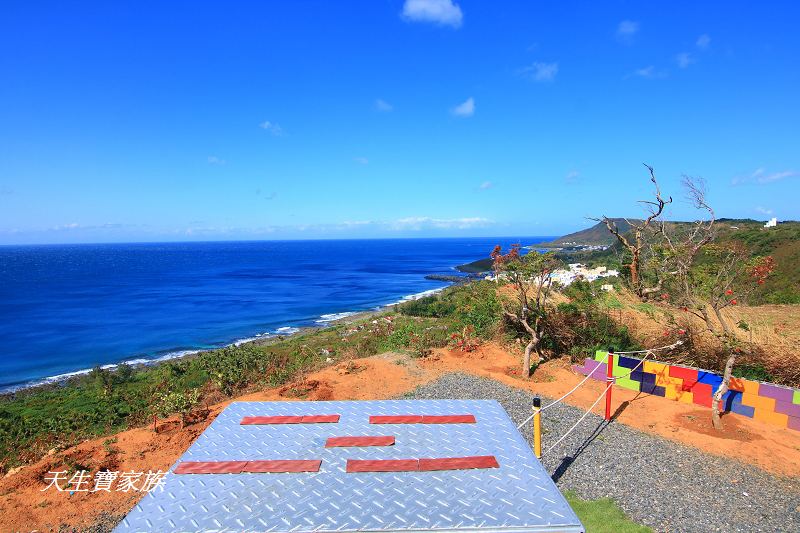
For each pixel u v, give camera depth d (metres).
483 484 3.62
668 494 6.62
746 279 9.93
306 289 76.00
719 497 6.53
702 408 9.38
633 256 14.51
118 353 33.78
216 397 11.55
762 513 6.15
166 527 3.07
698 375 9.57
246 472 3.80
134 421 11.06
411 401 5.49
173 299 63.19
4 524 5.86
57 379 27.31
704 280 9.70
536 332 11.74
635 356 10.84
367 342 17.03
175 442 8.20
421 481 3.67
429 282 88.31
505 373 11.66
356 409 5.23
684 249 11.73
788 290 16.86
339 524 3.10
